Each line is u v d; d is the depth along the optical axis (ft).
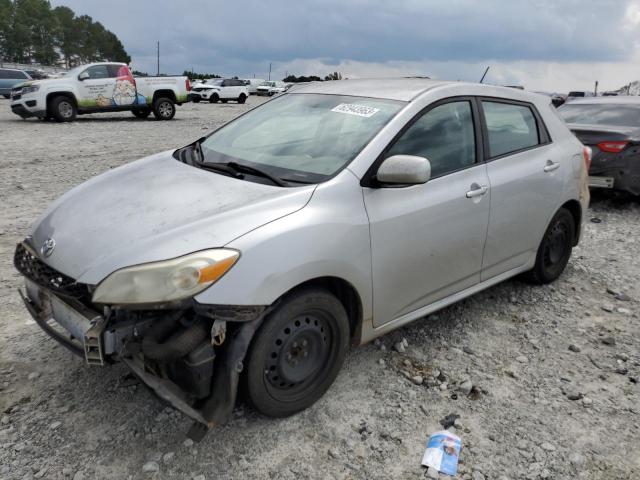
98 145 41.24
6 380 10.66
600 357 12.67
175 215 9.20
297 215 9.25
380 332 11.08
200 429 8.54
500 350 12.74
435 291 12.05
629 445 9.78
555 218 15.47
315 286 9.62
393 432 9.78
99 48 520.42
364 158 10.43
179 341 8.19
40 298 9.73
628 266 18.80
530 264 15.16
